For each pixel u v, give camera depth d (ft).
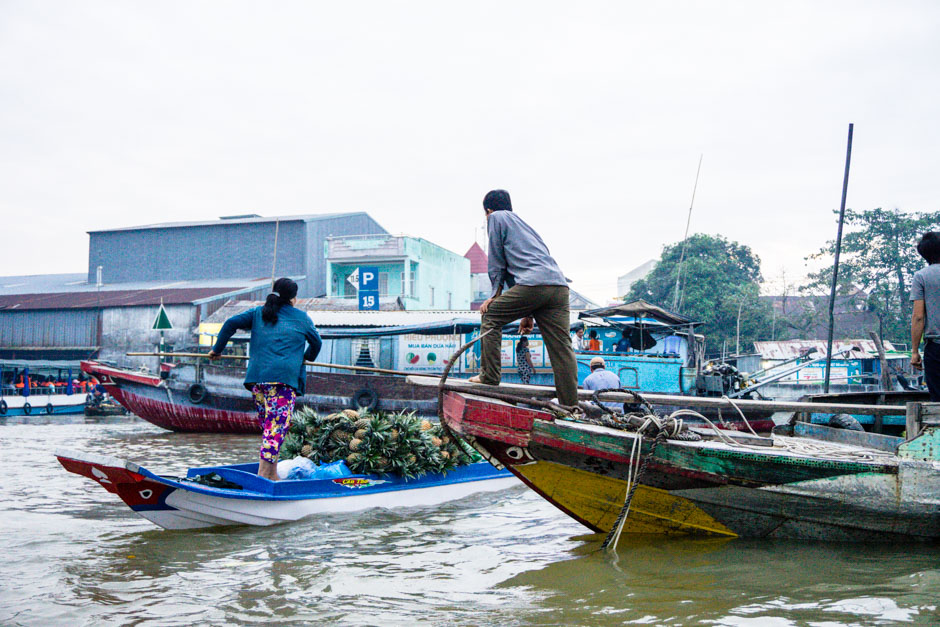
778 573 14.56
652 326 67.46
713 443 16.93
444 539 18.39
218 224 128.77
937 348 18.88
